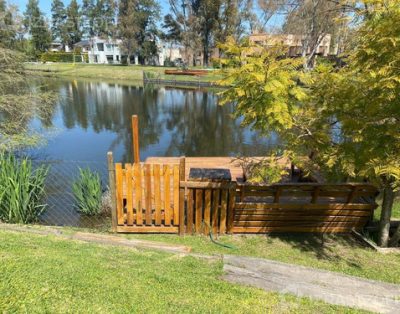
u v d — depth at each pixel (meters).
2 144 8.48
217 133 14.46
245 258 3.70
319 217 4.92
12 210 5.09
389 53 3.16
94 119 16.73
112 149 11.60
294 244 4.71
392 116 3.55
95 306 2.36
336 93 3.89
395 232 4.61
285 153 4.34
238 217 4.88
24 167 5.23
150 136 13.84
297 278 3.30
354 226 4.99
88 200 5.61
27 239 3.82
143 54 51.72
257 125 3.70
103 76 38.53
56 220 5.52
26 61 10.50
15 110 9.66
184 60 41.62
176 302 2.57
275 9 17.20
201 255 3.84
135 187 4.76
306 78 3.80
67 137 13.03
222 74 3.54
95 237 4.25
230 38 3.65
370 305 2.83
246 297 2.77
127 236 4.87
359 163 3.77
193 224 4.91
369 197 4.92
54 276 2.71
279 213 4.87
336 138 4.29
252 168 4.80
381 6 3.16
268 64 3.37
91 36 64.56
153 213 4.96
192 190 4.72
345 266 4.11
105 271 2.97
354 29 4.48
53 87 28.00
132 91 27.30
